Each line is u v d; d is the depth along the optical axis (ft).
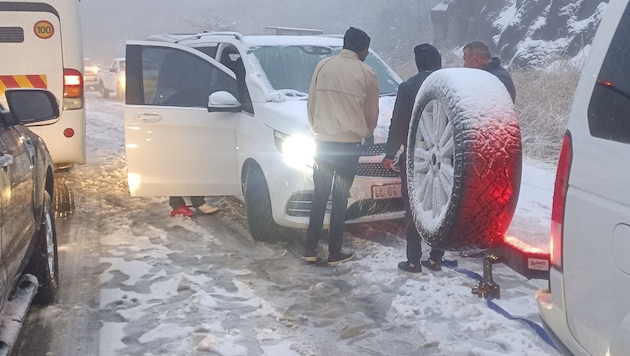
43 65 25.66
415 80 15.57
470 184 10.57
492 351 12.71
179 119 21.11
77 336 13.79
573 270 8.23
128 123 21.31
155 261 18.39
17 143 13.23
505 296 15.42
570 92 33.47
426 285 16.02
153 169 21.44
